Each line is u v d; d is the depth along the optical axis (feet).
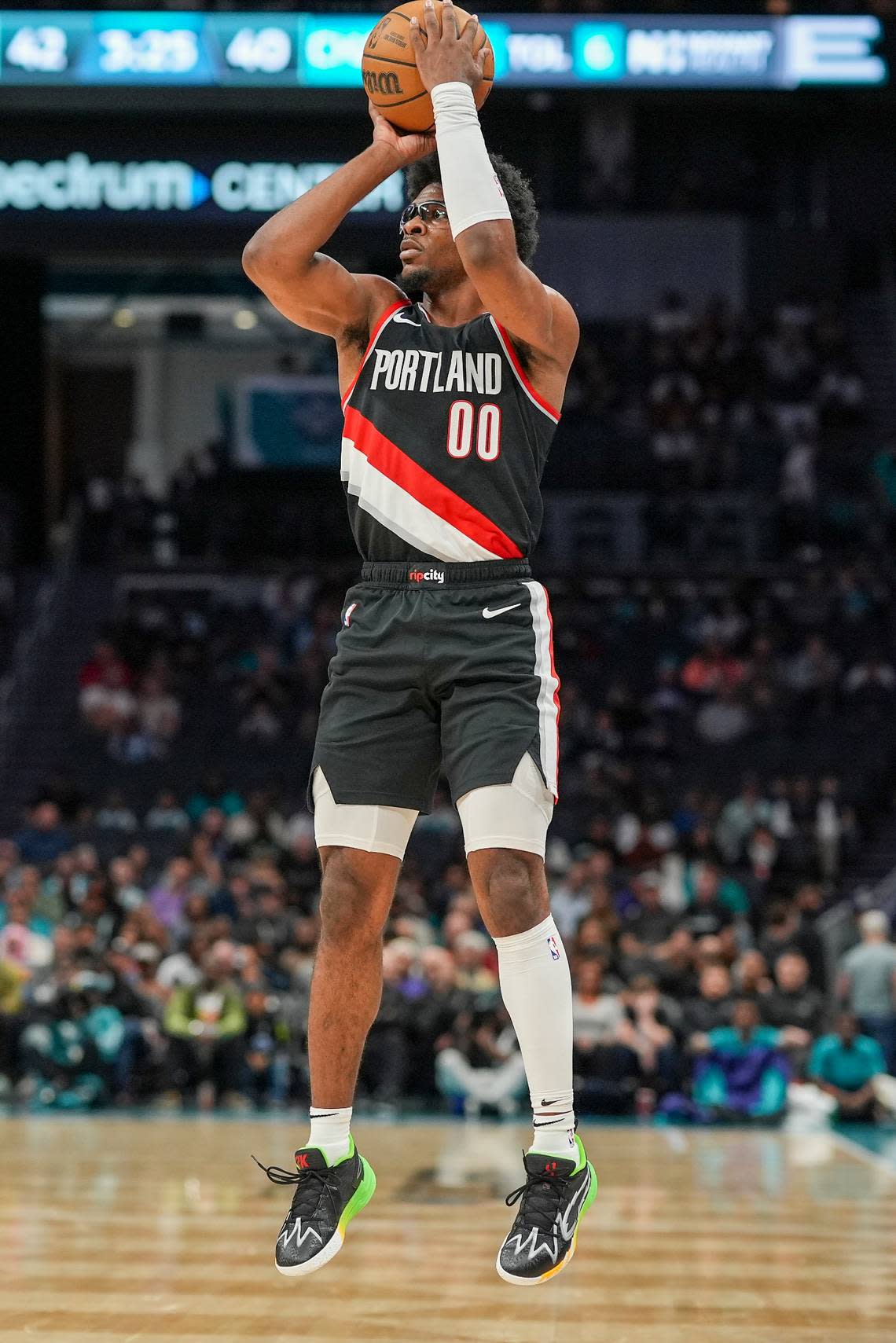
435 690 17.29
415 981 65.16
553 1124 16.98
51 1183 38.50
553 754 17.17
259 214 87.15
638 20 88.12
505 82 88.38
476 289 17.35
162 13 85.51
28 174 87.35
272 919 70.90
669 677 96.84
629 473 108.17
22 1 85.61
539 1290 24.18
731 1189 39.37
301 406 119.75
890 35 88.43
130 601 107.04
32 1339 19.53
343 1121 17.58
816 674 96.84
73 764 95.09
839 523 106.73
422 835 83.15
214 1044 64.08
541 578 102.47
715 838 81.87
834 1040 60.90
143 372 142.51
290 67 85.15
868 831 87.86
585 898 72.84
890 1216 34.37
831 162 125.80
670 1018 62.69
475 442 17.28
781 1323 21.59
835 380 117.60
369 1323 21.03
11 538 108.58
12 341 111.45
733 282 121.80
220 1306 22.25
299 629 102.83
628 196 122.72
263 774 93.66
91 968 65.82
